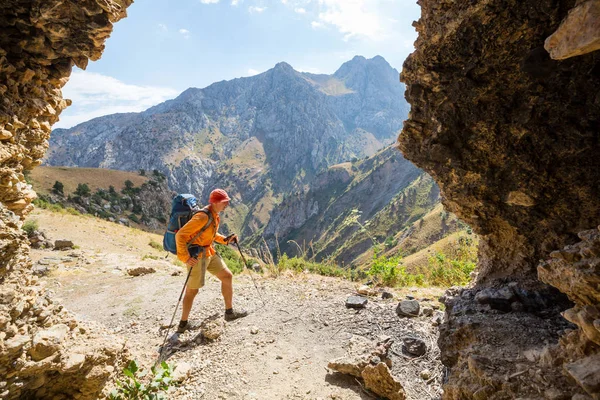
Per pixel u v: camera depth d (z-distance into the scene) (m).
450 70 3.27
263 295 6.13
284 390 3.60
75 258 9.77
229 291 5.21
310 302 5.70
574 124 2.89
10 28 3.06
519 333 2.81
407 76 3.70
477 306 3.51
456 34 3.09
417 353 3.99
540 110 2.99
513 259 3.81
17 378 2.50
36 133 3.42
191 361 4.21
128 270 8.30
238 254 14.42
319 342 4.52
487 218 3.77
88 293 6.95
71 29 3.26
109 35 3.50
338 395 3.47
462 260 7.34
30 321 2.77
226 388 3.66
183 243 4.56
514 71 2.98
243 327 4.98
